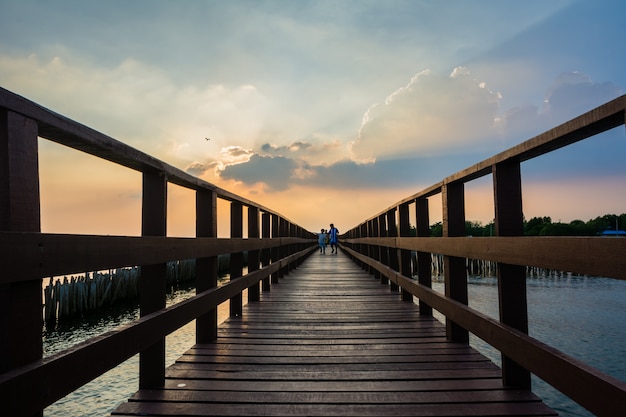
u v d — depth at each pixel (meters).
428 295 4.47
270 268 7.27
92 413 4.89
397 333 4.61
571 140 2.15
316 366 3.46
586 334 9.20
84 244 1.88
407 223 6.37
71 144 2.09
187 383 3.07
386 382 3.09
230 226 5.57
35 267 1.57
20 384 1.46
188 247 3.27
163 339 3.03
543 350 2.10
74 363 1.76
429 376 3.21
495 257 2.77
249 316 5.57
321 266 14.61
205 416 2.52
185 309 3.10
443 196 4.13
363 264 12.95
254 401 2.74
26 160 1.64
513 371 2.95
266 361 3.59
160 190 2.94
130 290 18.66
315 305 6.43
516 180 2.86
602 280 22.33
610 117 1.74
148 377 2.98
